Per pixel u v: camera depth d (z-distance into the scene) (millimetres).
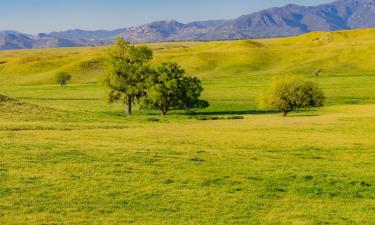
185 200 25203
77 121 64312
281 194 27359
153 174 30062
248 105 110562
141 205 24125
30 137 41531
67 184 26922
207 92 133000
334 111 92500
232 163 34281
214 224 21734
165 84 98438
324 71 193375
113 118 73250
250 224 21906
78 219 21641
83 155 34094
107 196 25297
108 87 103312
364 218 23188
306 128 58625
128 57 105750
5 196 24359
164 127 59469
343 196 27453
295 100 88125
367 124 62188
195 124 68312
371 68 191625
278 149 41438
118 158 33656
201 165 33125
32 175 28234
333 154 40031
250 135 50250
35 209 22703
